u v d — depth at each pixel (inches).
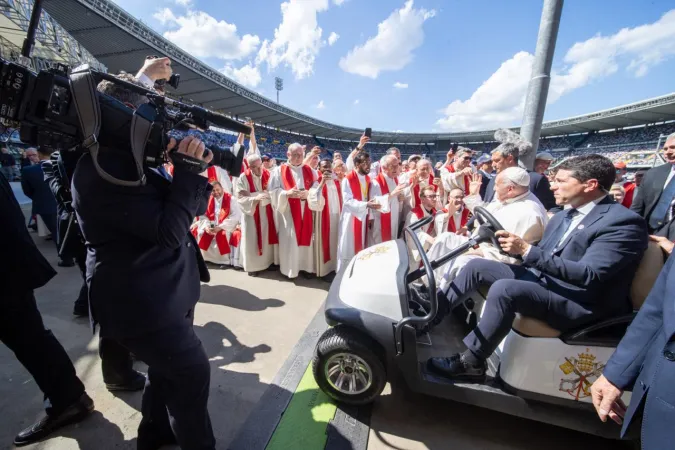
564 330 72.2
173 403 57.7
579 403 71.6
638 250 67.0
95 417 80.4
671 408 40.7
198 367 57.1
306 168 178.4
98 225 46.9
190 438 59.0
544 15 159.2
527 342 72.6
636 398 46.9
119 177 44.9
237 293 158.1
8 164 419.8
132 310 50.1
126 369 87.7
